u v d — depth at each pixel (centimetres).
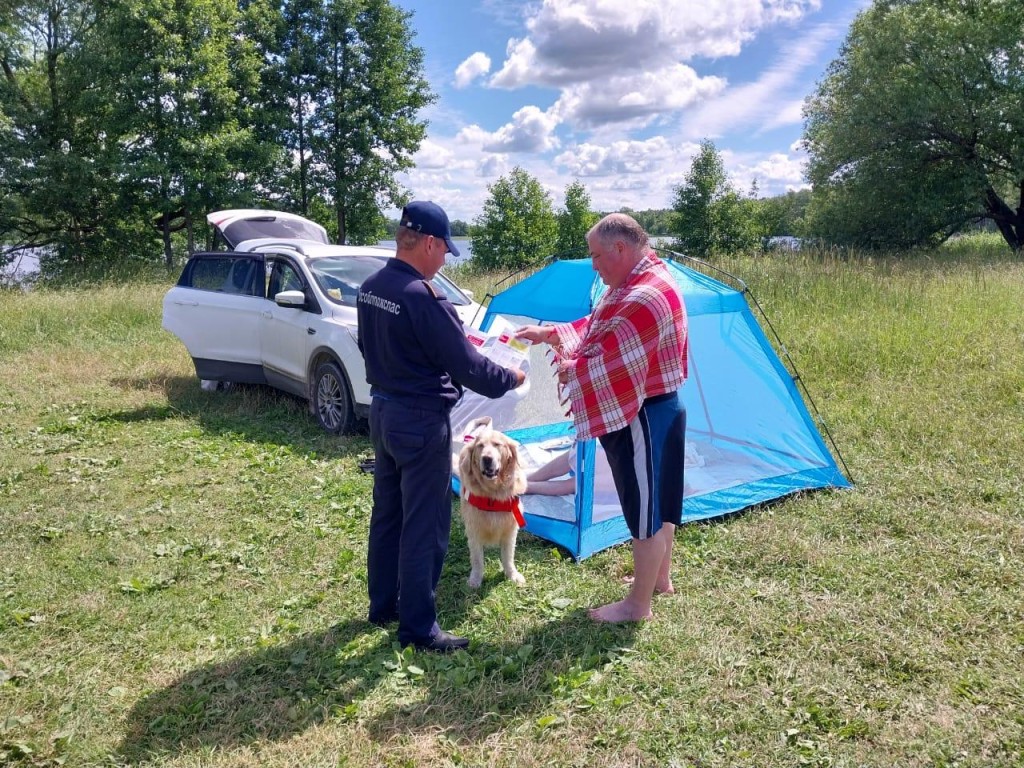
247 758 275
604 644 346
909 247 2611
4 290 1747
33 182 2373
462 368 324
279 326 761
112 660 341
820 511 489
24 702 310
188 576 426
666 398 352
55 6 2523
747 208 4234
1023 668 314
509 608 384
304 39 2914
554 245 4131
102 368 986
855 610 366
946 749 268
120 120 2364
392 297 323
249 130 2528
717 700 301
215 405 815
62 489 559
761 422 564
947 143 2455
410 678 323
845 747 273
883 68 2394
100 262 2475
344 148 2986
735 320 554
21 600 396
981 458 553
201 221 2750
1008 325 916
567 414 368
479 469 390
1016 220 2564
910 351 834
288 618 380
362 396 666
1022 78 2262
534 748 278
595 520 474
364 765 272
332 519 505
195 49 2403
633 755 273
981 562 407
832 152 2578
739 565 424
